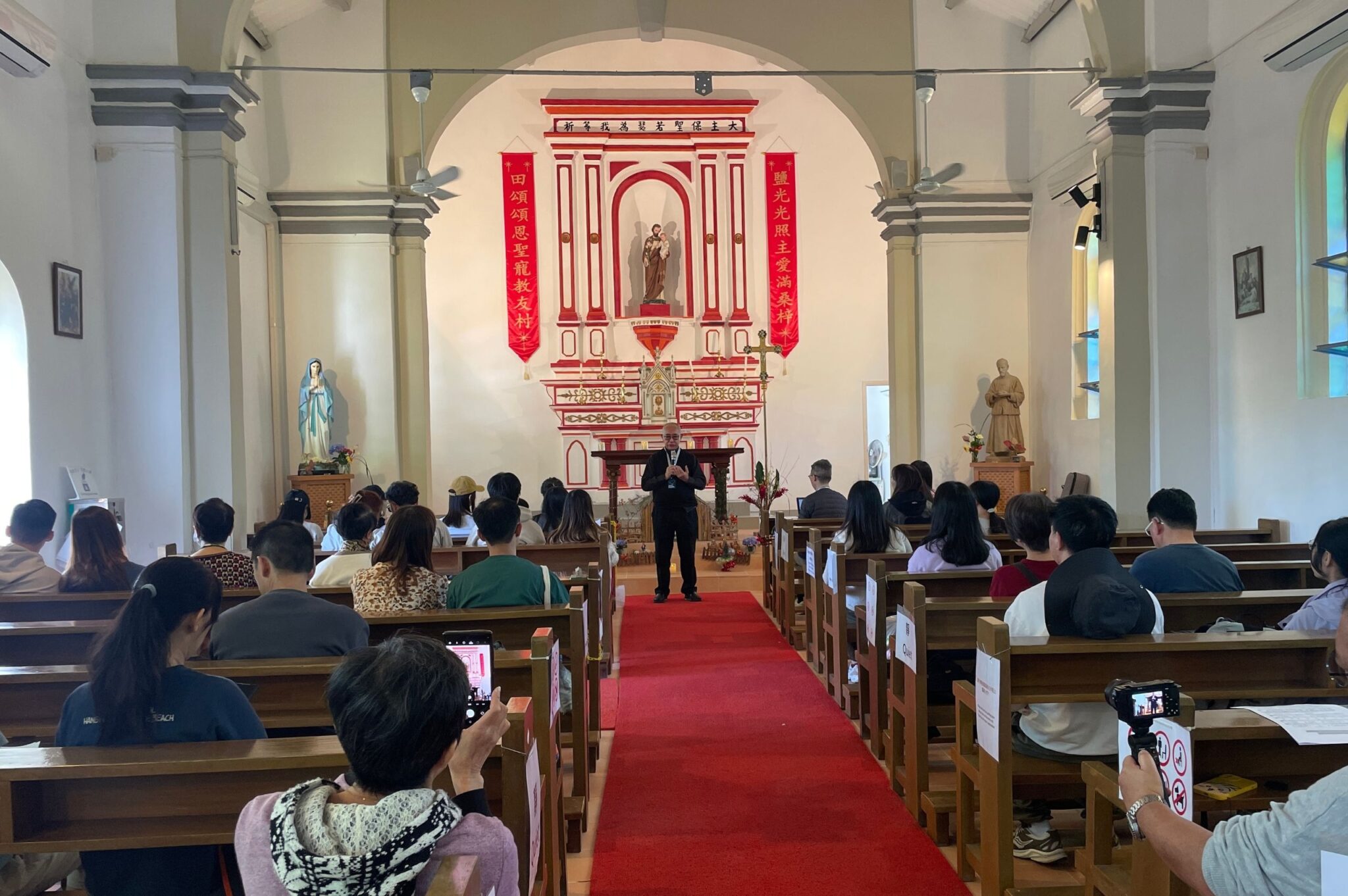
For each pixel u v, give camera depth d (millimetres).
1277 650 3061
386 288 10734
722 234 14930
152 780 2133
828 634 5867
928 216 11391
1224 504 8023
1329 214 6980
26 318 6480
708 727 5234
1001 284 11477
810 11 11180
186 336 7629
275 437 10711
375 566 4047
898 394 11617
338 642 3160
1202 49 8055
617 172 14828
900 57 11250
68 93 7105
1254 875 1476
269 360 10562
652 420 14367
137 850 2172
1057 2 10352
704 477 8992
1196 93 8000
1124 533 6902
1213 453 8141
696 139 14727
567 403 14391
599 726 4918
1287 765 2414
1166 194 8086
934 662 4316
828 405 15031
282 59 10586
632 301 15031
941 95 11359
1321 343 7027
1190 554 3949
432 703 1554
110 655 2227
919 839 3742
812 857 3600
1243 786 2465
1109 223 8211
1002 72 8781
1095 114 8352
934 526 4910
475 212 14617
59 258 6906
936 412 11453
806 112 15000
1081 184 10078
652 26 10750
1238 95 7707
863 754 4742
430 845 1466
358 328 10734
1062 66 10461
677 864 3564
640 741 5008
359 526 4902
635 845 3738
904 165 11336
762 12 11133
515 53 10742
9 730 3043
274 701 3018
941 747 4645
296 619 3148
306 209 10641
